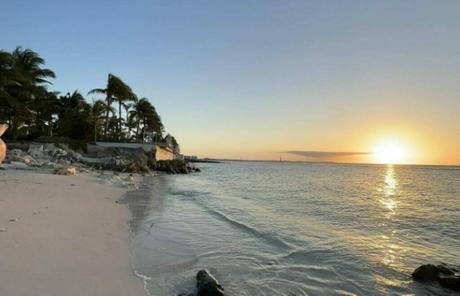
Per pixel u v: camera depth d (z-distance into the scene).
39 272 5.88
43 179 20.25
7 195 12.92
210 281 6.04
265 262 8.19
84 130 54.28
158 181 32.84
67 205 12.47
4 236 7.50
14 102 39.88
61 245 7.48
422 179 60.81
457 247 10.80
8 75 38.31
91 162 41.06
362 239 11.12
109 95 57.69
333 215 15.95
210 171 74.75
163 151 62.84
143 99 74.69
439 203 22.62
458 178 65.50
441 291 6.83
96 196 16.42
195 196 21.80
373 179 56.41
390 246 10.34
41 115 54.22
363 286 6.98
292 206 18.59
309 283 7.00
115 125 65.69
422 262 8.80
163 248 8.71
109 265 6.76
